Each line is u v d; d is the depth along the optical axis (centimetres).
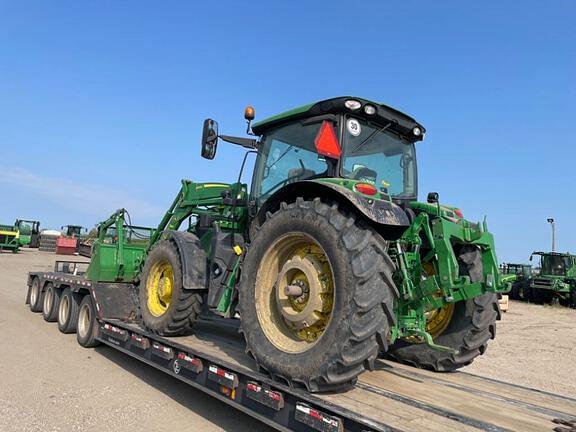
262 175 454
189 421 391
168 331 476
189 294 470
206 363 389
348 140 389
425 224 351
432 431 251
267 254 355
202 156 460
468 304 408
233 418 403
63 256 2964
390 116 410
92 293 625
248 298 358
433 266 376
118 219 703
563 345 978
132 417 392
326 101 388
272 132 457
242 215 489
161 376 521
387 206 333
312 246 343
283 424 306
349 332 286
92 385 472
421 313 359
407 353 440
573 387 603
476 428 263
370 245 302
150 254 531
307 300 331
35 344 639
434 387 354
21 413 382
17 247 3033
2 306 973
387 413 276
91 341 625
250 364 368
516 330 1223
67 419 378
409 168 457
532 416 297
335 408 272
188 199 609
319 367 293
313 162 404
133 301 635
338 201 336
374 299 289
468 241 370
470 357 409
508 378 638
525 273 2598
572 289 2166
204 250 509
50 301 823
